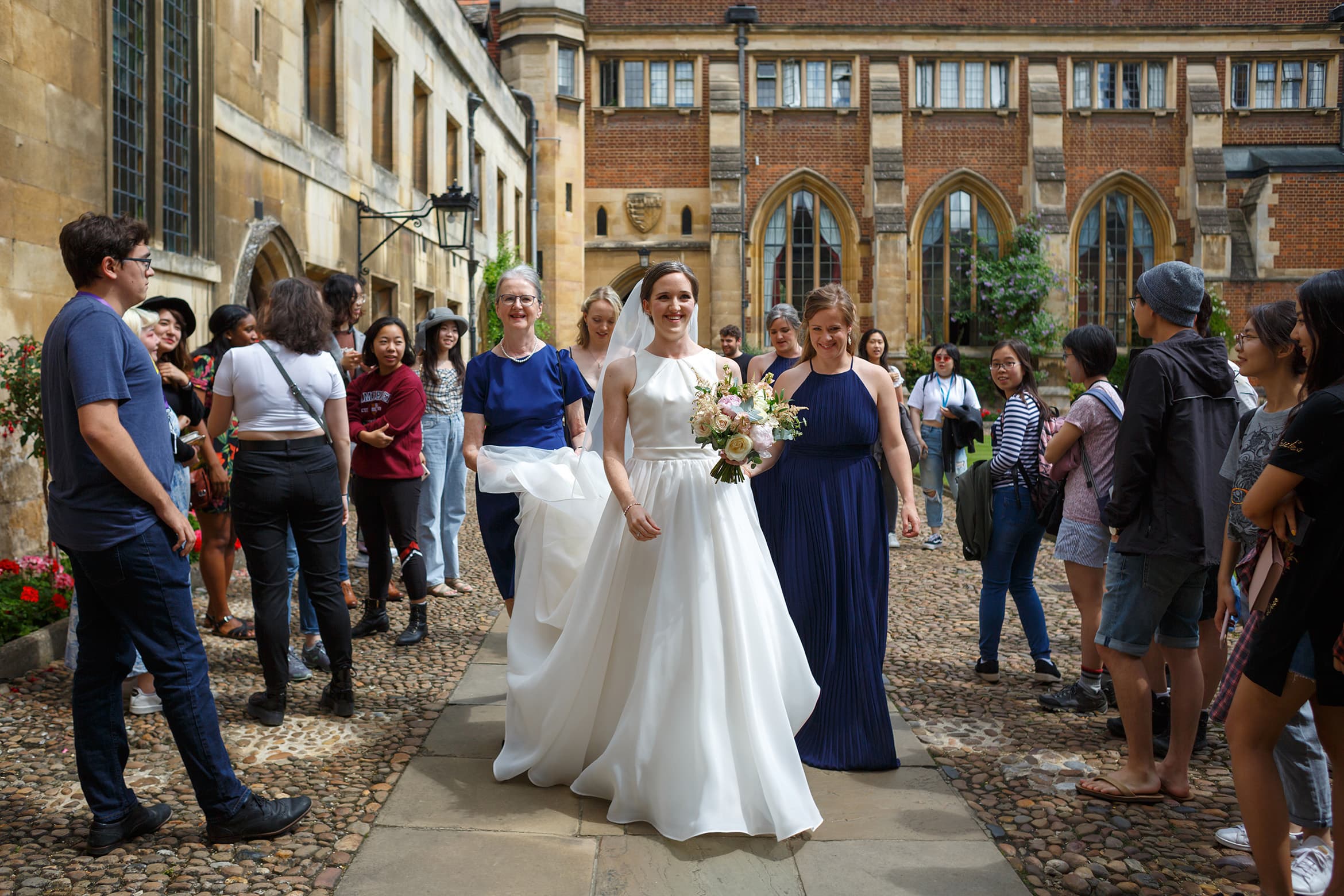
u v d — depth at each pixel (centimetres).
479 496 435
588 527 373
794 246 3006
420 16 1538
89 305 279
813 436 392
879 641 385
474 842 304
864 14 2992
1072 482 434
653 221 2958
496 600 650
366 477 535
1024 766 376
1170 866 293
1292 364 301
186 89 798
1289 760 294
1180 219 3047
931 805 339
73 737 379
